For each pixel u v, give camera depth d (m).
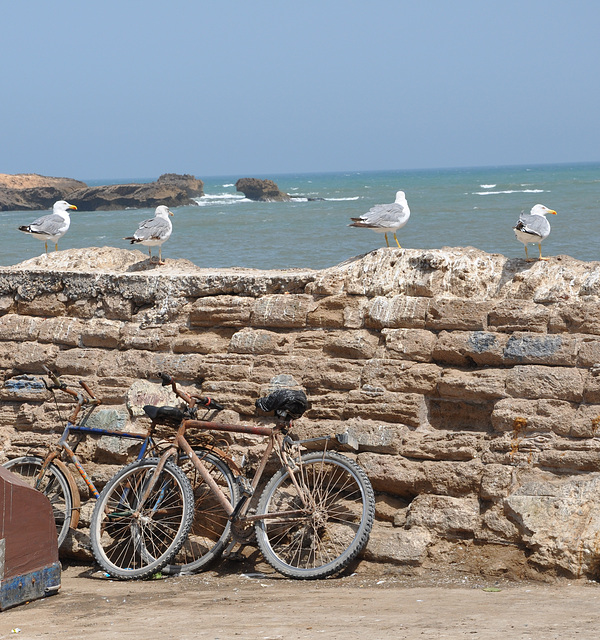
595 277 12.12
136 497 13.08
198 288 14.88
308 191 195.50
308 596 10.46
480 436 11.94
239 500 12.08
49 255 17.64
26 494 11.20
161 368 14.59
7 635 9.34
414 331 12.93
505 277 12.97
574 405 11.49
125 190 134.62
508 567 10.91
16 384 15.62
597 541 10.44
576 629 7.77
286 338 13.90
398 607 9.44
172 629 8.90
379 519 12.23
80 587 12.02
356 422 12.71
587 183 177.50
